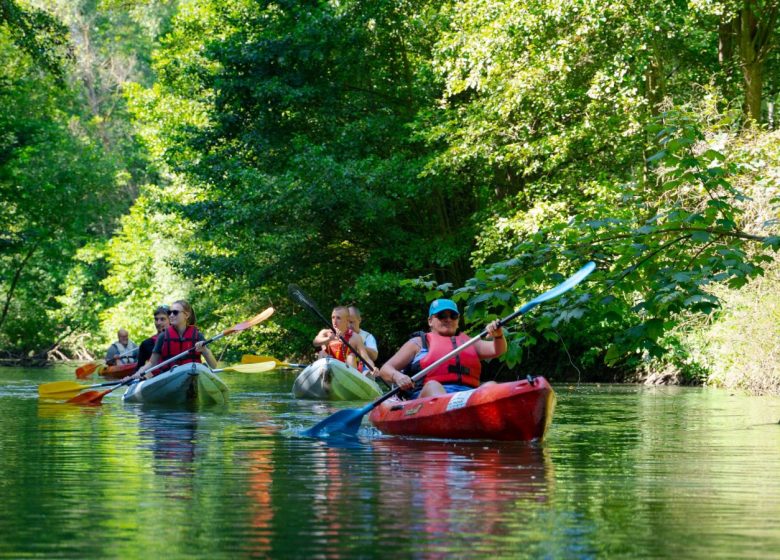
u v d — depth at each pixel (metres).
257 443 6.29
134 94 26.03
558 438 6.79
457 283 20.88
